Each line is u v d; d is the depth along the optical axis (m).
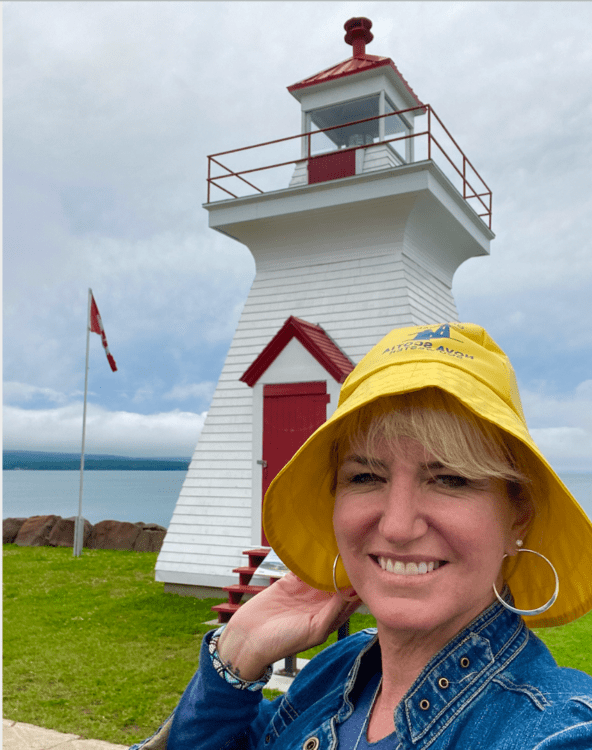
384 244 9.21
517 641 0.87
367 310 9.11
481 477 0.81
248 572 7.70
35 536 15.58
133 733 4.46
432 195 8.61
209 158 10.14
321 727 1.03
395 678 0.93
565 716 0.69
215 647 1.24
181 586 9.25
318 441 1.04
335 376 8.46
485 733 0.75
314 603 1.23
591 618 7.65
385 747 0.87
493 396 0.85
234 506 9.18
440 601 0.82
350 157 9.87
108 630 7.22
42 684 5.45
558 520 0.93
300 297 9.71
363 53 11.41
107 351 14.67
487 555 0.83
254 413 9.08
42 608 8.34
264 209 9.52
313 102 10.66
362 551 0.89
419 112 11.61
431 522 0.82
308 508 1.18
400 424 0.84
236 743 1.30
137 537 14.93
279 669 5.61
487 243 11.24
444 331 0.95
